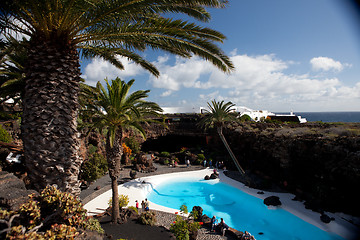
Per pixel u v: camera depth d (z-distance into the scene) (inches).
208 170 1242.0
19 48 367.6
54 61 273.1
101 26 303.9
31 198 195.8
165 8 310.8
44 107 266.7
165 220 602.2
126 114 483.2
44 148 266.1
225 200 828.6
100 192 789.9
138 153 1387.8
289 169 853.2
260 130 1138.7
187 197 866.8
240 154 1254.3
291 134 880.3
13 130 614.2
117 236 473.1
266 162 997.2
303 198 753.6
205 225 591.8
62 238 167.0
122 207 657.0
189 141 1834.4
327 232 549.3
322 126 958.4
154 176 1101.1
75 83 296.4
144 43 352.8
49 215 194.7
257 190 881.5
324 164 684.1
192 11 313.0
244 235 505.7
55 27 269.7
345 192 609.3
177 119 1989.4
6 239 142.9
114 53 428.1
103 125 538.3
